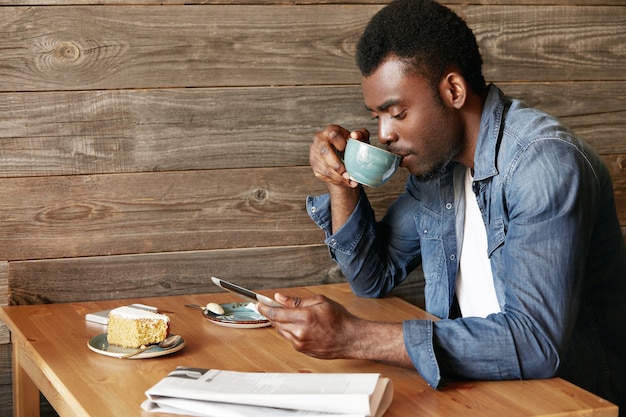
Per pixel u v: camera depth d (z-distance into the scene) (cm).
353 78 211
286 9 204
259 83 205
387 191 218
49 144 193
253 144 206
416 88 153
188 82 200
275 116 207
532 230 144
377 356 142
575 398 133
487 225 165
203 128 202
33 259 195
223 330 170
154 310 181
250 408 121
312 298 144
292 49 206
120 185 199
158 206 202
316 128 210
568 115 229
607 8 228
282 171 209
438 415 126
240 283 210
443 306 188
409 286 225
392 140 158
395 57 152
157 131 199
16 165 191
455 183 184
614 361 170
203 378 131
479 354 139
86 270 199
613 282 168
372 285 199
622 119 233
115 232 200
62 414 148
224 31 201
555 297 141
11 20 187
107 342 158
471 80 159
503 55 221
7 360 197
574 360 162
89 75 193
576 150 149
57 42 190
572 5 225
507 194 153
